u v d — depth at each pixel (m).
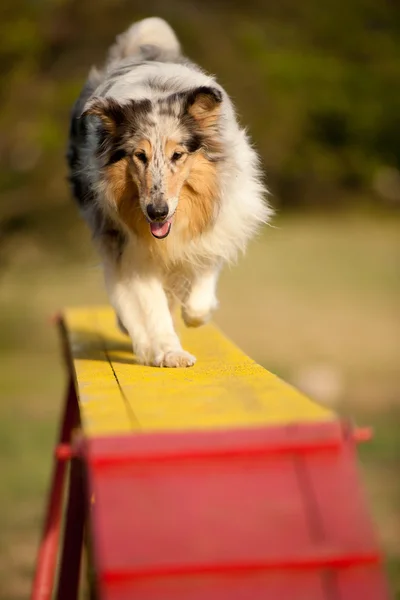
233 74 35.59
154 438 4.46
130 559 4.14
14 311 32.72
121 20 29.27
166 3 35.78
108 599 4.06
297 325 30.34
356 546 4.20
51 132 26.11
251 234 8.87
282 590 4.14
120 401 5.83
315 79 45.78
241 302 34.53
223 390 6.12
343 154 47.84
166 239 8.29
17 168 27.38
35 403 21.53
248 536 4.22
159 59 9.34
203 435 4.49
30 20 26.38
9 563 13.09
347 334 29.03
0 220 26.67
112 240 8.60
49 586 10.10
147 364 8.07
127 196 8.10
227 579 4.12
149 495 4.34
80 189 9.35
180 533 4.23
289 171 46.16
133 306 8.47
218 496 4.35
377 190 56.38
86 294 35.47
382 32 52.59
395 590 11.55
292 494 4.36
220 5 46.75
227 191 8.32
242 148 8.64
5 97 26.19
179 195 8.07
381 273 39.97
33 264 28.59
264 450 4.48
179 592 4.11
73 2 28.14
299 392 5.85
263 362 25.50
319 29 49.88
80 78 27.38
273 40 47.97
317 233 51.38
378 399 21.83
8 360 26.05
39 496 15.59
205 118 8.05
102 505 4.29
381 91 48.00
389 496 15.51
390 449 18.03
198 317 8.84
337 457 4.48
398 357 26.12
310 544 4.20
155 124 7.82
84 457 4.53
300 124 43.53
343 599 4.11
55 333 29.53
